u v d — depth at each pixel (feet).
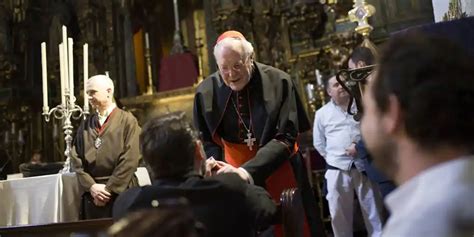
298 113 8.86
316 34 28.32
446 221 2.16
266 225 6.39
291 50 28.48
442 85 2.49
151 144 5.19
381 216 13.26
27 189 11.51
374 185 13.44
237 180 5.38
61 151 30.83
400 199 2.48
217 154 8.95
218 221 4.88
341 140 14.01
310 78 27.43
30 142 31.71
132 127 12.30
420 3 25.49
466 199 2.18
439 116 2.48
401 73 2.61
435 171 2.39
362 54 13.25
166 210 2.41
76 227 7.77
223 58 8.21
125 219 2.39
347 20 25.76
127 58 33.50
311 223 8.35
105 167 11.85
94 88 12.44
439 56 2.57
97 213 11.35
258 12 29.84
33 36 34.01
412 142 2.59
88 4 33.35
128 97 32.24
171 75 31.86
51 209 11.30
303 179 8.61
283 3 29.27
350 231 13.80
